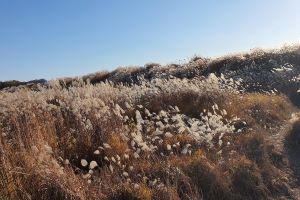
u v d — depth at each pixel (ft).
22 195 18.78
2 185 18.89
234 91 46.44
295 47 80.18
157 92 41.65
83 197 19.25
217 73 75.66
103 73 93.45
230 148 28.78
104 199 19.97
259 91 57.21
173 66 88.63
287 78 59.52
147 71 88.22
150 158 25.52
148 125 30.96
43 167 20.16
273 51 78.54
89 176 20.88
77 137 26.86
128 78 83.92
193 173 23.59
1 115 28.40
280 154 29.94
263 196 23.95
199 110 39.19
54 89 38.14
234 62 77.10
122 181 21.93
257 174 25.20
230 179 24.14
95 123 28.14
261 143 30.66
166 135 26.11
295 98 54.08
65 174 20.24
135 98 40.70
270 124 38.29
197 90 41.96
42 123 26.78
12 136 24.66
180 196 21.66
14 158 20.84
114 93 40.27
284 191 24.80
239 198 23.20
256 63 74.95
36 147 21.66
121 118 30.30
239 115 37.65
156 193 20.92
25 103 28.76
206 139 28.19
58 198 19.17
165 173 23.08
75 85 40.19
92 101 30.19
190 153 25.93
